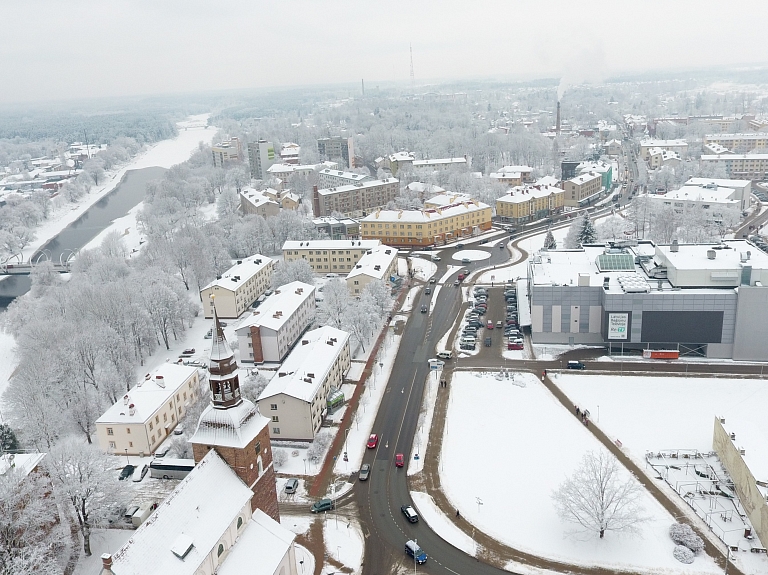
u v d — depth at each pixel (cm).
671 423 13875
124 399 14450
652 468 12244
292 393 13662
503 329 19612
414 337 19388
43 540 10012
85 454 10888
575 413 14512
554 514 11119
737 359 16788
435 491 11975
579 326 18000
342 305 19425
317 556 10375
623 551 10156
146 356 19238
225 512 8719
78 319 19812
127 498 11419
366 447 13588
